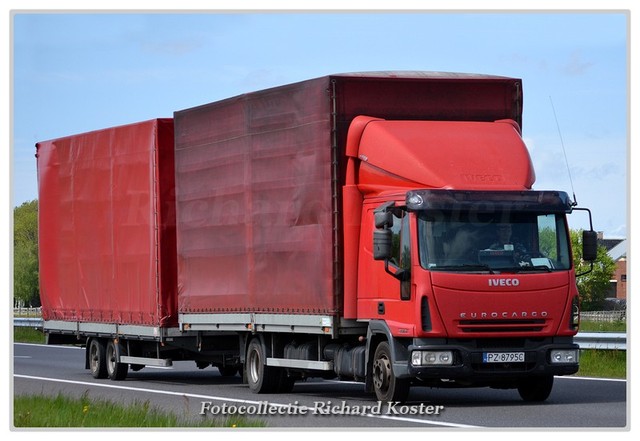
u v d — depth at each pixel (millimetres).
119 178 32219
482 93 24516
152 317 30609
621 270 114500
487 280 21703
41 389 28656
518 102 24656
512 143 23219
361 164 23625
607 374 29422
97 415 20719
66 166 34844
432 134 23172
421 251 21688
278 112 25531
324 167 24000
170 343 30500
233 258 27312
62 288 35125
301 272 24812
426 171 22391
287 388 27109
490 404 23031
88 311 33688
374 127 23438
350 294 23641
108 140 32750
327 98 23844
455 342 21703
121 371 32531
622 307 89000
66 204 34844
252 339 27297
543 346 22016
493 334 21750
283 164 25375
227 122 27469
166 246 30469
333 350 24734
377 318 22859
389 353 22438
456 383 22453
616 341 30797
